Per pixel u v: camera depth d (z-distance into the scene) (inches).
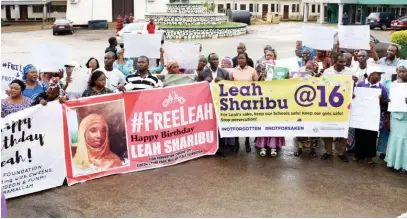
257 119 338.3
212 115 342.6
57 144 289.1
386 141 334.0
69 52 326.0
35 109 278.5
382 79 352.8
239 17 1953.7
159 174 312.5
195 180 301.3
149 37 348.2
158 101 320.2
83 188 289.4
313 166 327.9
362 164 333.1
